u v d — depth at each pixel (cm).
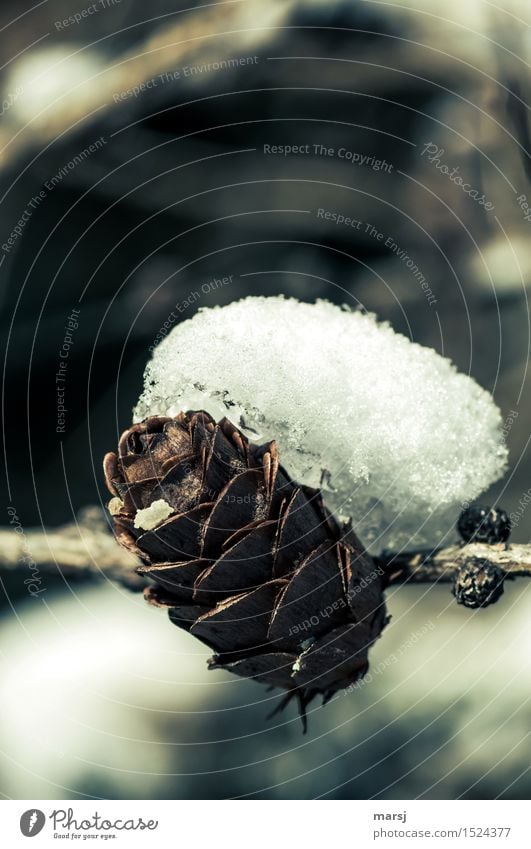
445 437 16
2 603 27
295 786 23
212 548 15
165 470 14
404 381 16
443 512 16
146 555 15
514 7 26
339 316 16
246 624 15
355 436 16
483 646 24
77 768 23
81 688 25
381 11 27
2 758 23
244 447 15
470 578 16
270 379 15
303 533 15
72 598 27
